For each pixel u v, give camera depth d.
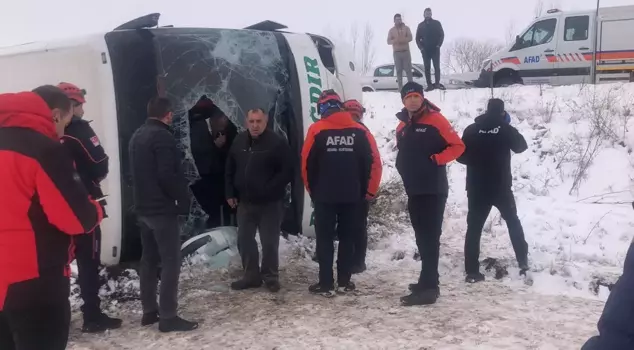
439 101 12.18
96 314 4.64
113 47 5.58
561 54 14.85
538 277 5.65
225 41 6.11
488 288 5.55
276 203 5.58
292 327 4.67
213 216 6.74
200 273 5.92
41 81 5.50
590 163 8.81
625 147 9.15
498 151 5.57
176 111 5.79
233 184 5.67
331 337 4.46
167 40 5.89
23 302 2.82
